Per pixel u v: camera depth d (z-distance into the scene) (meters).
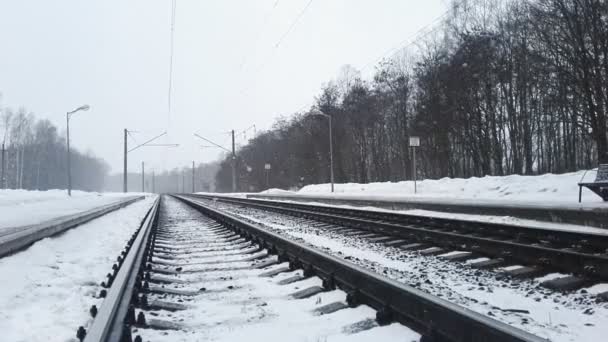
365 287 4.75
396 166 57.50
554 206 12.66
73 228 13.65
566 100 30.41
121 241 11.55
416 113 46.44
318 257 6.21
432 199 19.52
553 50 30.77
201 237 12.65
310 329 4.02
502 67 37.84
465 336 3.24
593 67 27.52
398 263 7.85
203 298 5.47
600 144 27.28
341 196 28.61
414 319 3.82
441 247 9.40
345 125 60.25
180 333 4.06
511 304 5.14
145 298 4.96
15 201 34.31
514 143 38.19
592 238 7.70
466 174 46.62
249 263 8.00
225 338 3.89
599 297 5.16
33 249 8.84
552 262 6.77
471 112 39.12
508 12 38.59
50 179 121.81
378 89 56.22
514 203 14.72
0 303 4.95
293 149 74.62
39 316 4.60
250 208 26.88
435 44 46.56
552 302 5.18
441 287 5.79
